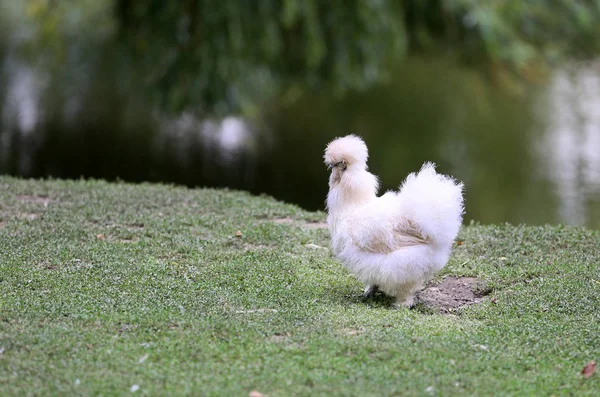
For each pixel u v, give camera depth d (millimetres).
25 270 10961
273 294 10539
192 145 32125
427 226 9891
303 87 25328
